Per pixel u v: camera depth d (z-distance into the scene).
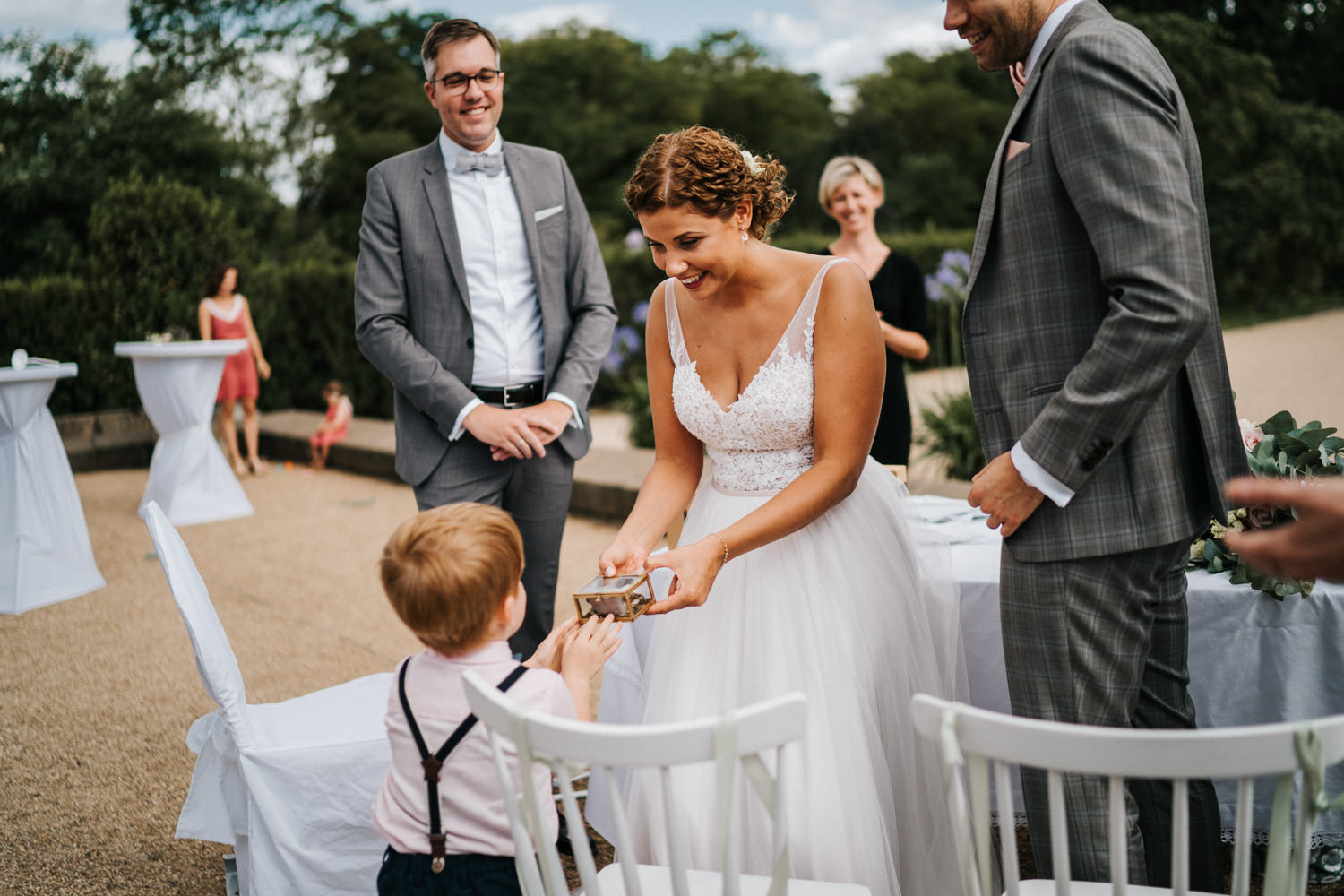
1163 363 1.58
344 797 2.14
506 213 2.84
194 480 6.54
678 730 1.27
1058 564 1.77
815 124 34.00
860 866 1.84
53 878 2.56
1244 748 1.17
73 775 3.11
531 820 1.41
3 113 21.67
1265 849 2.31
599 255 3.06
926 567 2.24
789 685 1.98
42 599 4.75
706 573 1.89
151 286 9.30
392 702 1.68
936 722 1.30
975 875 1.31
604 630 1.81
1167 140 1.60
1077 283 1.74
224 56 26.05
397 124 27.88
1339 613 2.22
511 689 1.61
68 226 21.86
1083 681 1.80
